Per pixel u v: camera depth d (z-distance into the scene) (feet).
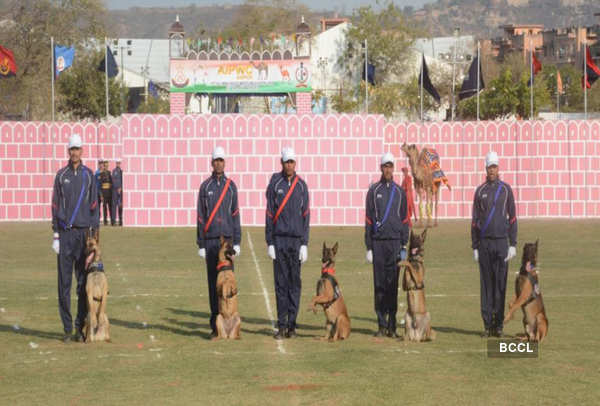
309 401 25.95
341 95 200.44
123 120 101.30
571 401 25.96
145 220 101.96
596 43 428.15
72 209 36.70
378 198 37.60
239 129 102.32
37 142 107.24
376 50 250.37
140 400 26.09
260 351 33.68
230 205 38.27
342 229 97.86
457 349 33.91
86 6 191.21
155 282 54.85
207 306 45.68
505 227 37.24
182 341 35.96
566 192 111.75
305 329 39.29
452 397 26.43
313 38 250.57
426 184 98.89
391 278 37.35
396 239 37.42
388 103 206.08
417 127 111.04
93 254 35.68
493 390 27.27
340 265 64.28
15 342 35.76
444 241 81.97
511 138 111.04
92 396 26.63
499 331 36.99
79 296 36.99
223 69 107.14
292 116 102.83
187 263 65.26
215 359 32.09
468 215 111.75
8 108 186.50
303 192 37.52
